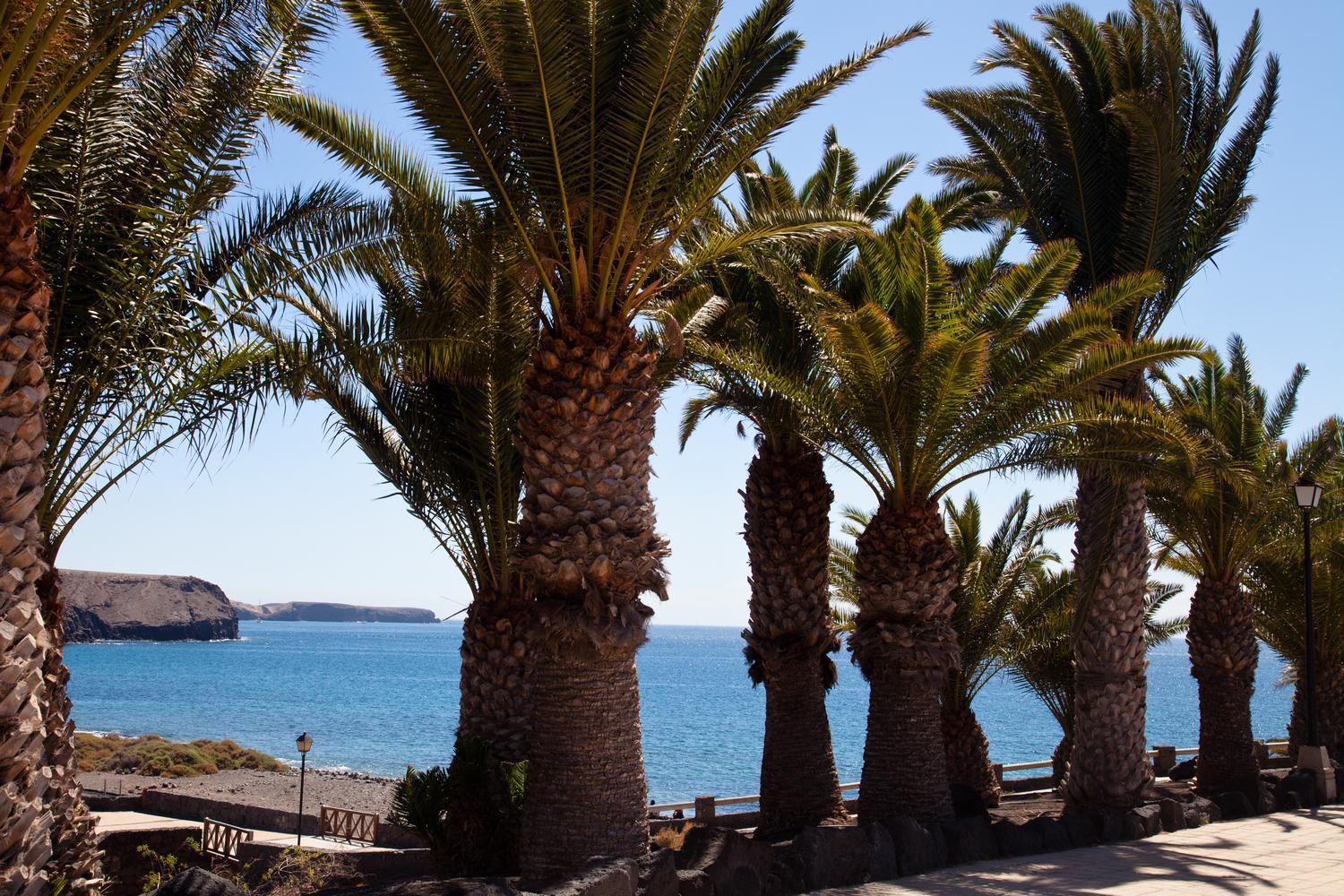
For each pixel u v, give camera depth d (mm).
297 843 18438
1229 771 16625
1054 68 14516
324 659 166000
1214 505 16578
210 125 7887
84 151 7387
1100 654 14227
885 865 10203
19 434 5793
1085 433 12352
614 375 9086
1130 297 11914
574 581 8797
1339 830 13500
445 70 8430
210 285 8086
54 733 8156
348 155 9531
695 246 11109
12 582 5738
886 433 12062
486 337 10008
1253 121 15273
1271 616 21031
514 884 8656
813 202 14898
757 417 13008
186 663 148500
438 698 93188
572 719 8906
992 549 18984
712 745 56125
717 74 9250
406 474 12211
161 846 15859
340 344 8789
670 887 8148
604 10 8578
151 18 6363
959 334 11633
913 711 12172
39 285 5980
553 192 9055
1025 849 11680
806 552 13656
